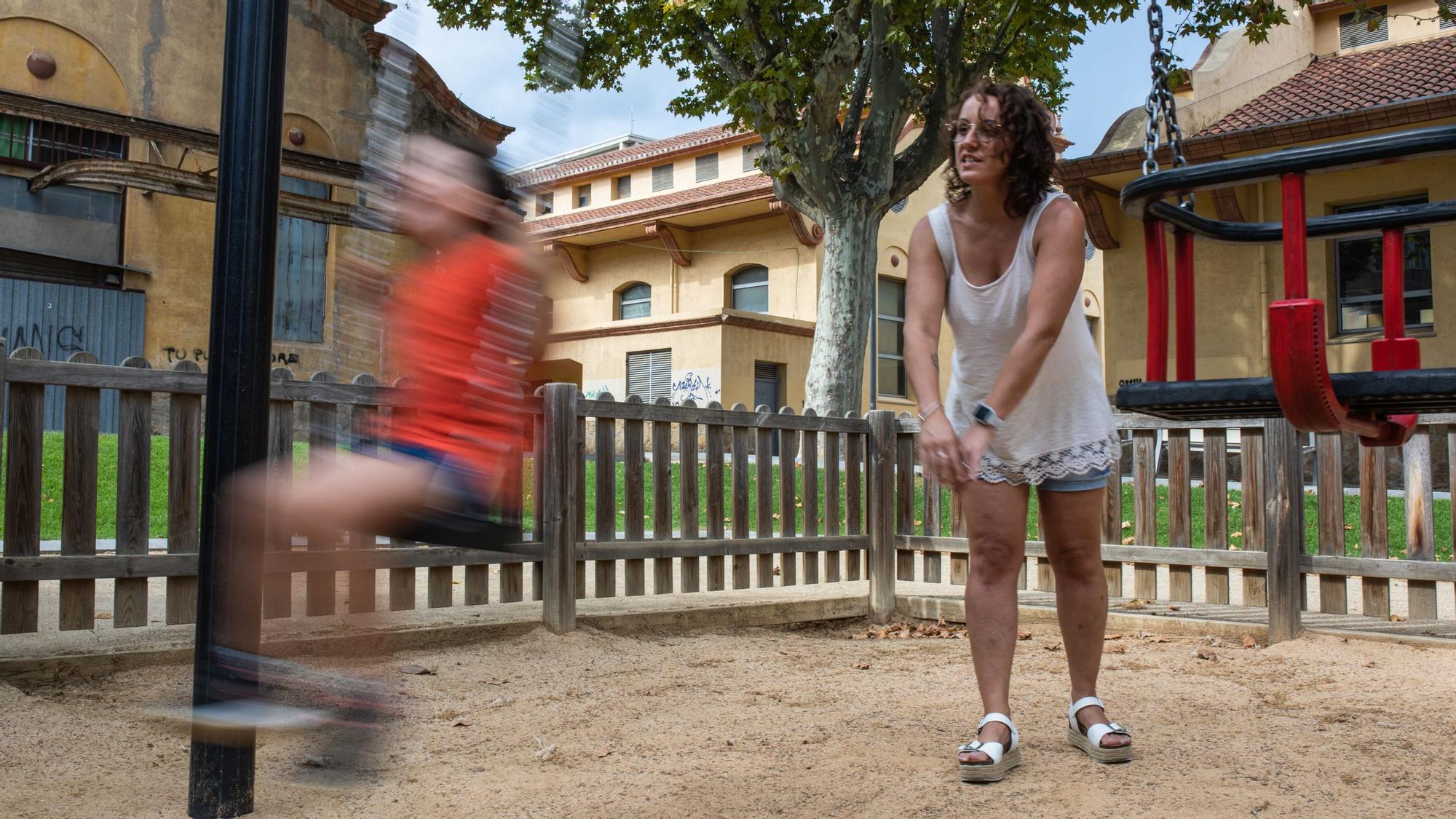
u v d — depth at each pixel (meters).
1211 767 3.07
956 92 16.14
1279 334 2.54
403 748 3.33
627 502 5.92
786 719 3.75
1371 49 19.27
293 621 4.46
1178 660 5.03
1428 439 5.57
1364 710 3.87
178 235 20.47
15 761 3.10
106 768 3.08
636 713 3.86
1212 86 17.84
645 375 25.92
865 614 6.72
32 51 19.09
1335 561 5.69
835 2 16.03
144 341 20.03
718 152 29.69
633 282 29.41
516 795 2.86
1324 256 16.84
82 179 17.86
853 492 6.86
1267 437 5.52
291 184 19.06
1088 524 3.21
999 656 3.12
